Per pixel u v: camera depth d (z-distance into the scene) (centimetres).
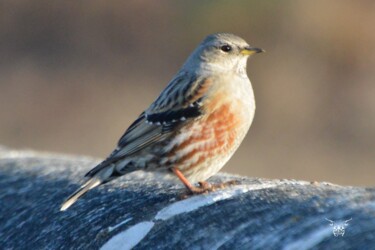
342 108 1822
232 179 827
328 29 1961
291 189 706
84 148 1703
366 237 597
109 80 1917
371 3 1975
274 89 1867
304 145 1700
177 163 823
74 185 847
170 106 823
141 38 2058
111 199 780
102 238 721
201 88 828
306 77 1906
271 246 626
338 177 1602
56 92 1858
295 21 2006
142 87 1897
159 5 2094
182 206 713
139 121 830
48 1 2069
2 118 1789
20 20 2062
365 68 1917
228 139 829
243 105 835
